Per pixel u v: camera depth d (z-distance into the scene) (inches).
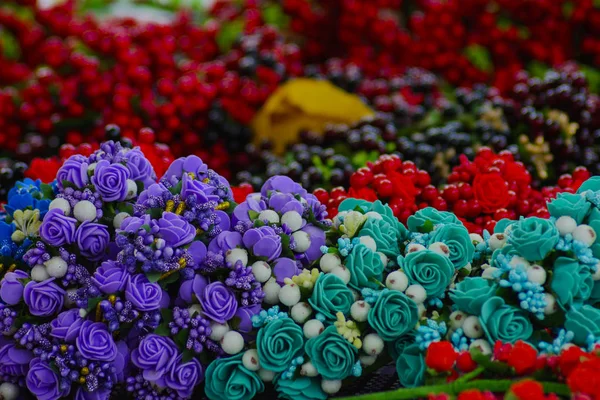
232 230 27.0
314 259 27.0
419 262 26.3
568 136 33.7
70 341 25.8
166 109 36.4
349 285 26.5
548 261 25.5
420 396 24.6
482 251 27.2
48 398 25.9
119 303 25.5
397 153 33.9
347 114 37.5
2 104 37.5
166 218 25.7
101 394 25.9
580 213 25.8
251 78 38.5
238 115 37.6
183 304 26.4
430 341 25.6
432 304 26.4
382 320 25.8
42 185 27.3
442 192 30.2
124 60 37.4
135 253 25.3
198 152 37.5
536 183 33.4
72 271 26.1
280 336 26.0
